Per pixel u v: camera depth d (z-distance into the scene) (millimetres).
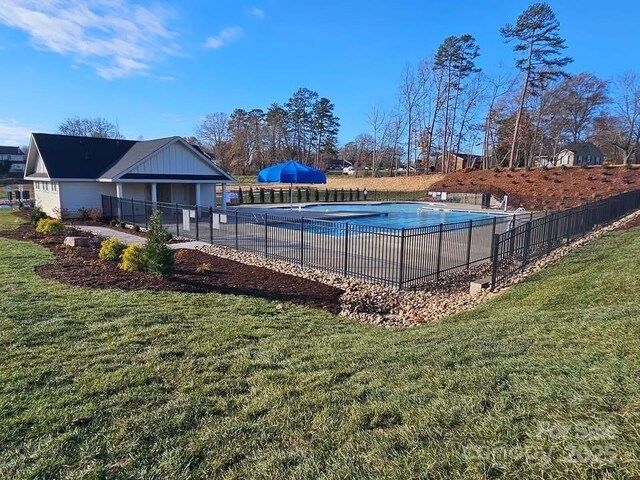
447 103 53094
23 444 2615
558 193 31281
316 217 22562
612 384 2855
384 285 8617
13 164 74750
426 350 4191
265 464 2418
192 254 11078
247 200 35250
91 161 21734
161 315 5391
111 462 2473
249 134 72688
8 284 6730
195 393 3309
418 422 2730
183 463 2459
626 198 19344
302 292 7742
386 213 26844
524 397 2889
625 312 4785
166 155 21219
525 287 7629
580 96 52938
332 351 4309
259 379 3572
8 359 3852
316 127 73750
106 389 3340
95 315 5242
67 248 10797
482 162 57500
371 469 2275
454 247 12727
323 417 2906
